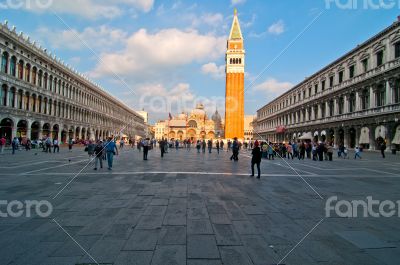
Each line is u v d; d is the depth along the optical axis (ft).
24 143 132.67
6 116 134.92
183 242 16.88
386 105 126.93
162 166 62.23
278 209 24.95
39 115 165.37
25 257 14.65
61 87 194.70
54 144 111.75
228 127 323.37
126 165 64.23
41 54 165.68
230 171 53.88
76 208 24.47
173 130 520.42
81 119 228.84
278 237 17.99
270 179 43.55
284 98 295.89
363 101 149.18
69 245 16.28
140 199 28.17
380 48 134.72
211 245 16.47
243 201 27.84
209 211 23.91
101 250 15.58
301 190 34.12
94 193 30.89
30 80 156.66
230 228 19.57
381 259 14.97
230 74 330.13
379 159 94.94
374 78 137.08
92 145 71.26
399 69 119.24
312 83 219.41
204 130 511.40
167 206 25.45
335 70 181.06
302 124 234.79
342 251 15.92
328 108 189.88
